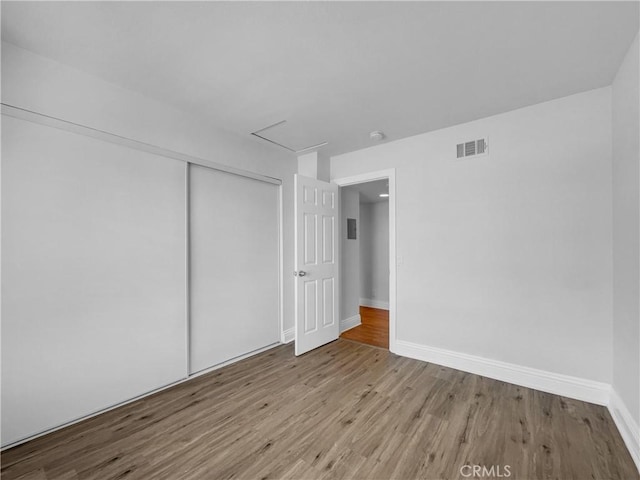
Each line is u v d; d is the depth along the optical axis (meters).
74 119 1.95
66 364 1.90
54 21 1.52
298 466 1.55
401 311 3.13
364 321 4.66
